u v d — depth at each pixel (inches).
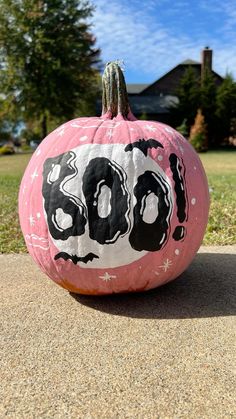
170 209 18.3
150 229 18.0
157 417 12.1
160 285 20.0
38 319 18.3
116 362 14.9
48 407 12.6
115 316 18.5
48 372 14.4
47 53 186.5
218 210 39.4
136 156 18.2
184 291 21.1
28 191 19.4
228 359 15.0
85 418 12.2
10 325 17.8
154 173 18.3
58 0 188.2
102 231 17.8
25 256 28.2
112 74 20.6
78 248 18.1
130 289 19.3
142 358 15.1
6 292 21.5
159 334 16.8
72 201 17.9
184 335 16.6
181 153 19.4
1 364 14.9
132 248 18.0
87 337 16.6
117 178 17.9
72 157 18.3
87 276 18.6
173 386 13.5
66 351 15.6
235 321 17.7
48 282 22.9
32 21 186.4
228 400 12.8
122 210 17.7
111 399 12.9
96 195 17.8
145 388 13.4
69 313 18.9
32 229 19.3
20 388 13.5
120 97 20.6
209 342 16.1
